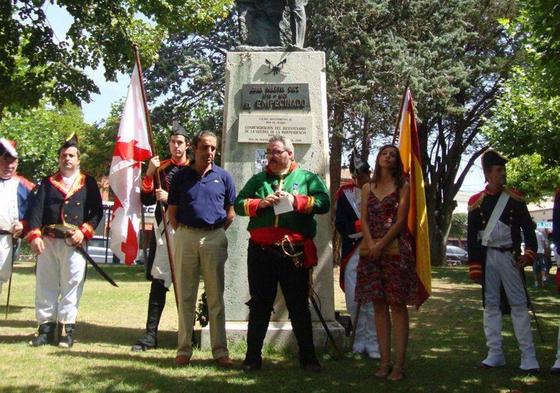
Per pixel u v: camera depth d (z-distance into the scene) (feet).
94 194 22.08
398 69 64.59
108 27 43.62
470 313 32.94
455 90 69.10
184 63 70.23
